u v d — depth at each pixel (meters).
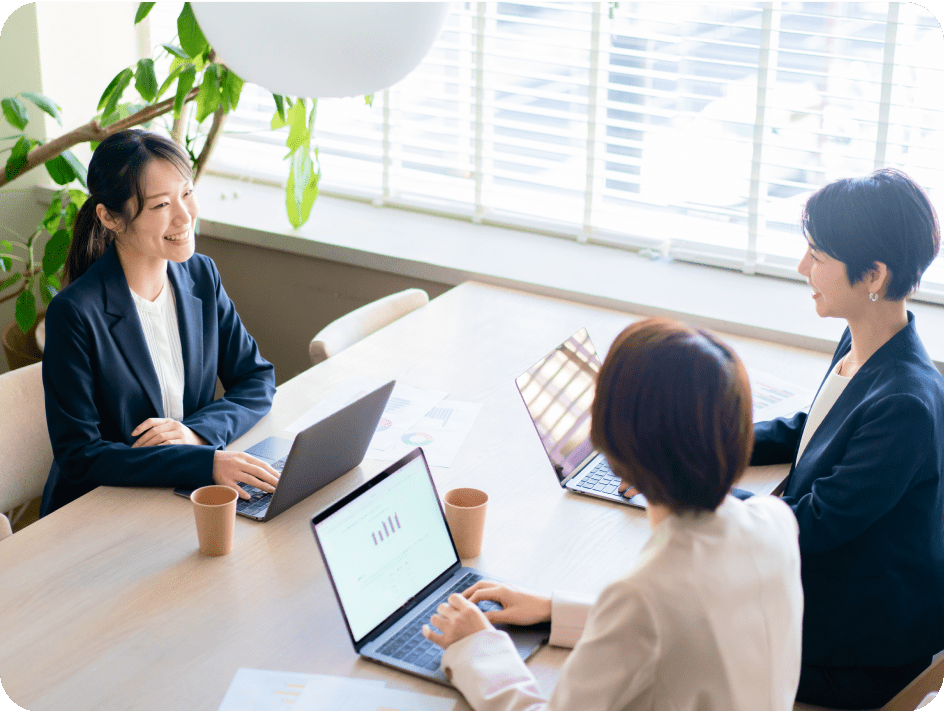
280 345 3.70
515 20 3.30
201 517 1.68
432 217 3.68
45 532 1.78
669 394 1.02
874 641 1.75
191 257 2.33
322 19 1.35
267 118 3.88
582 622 1.48
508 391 2.38
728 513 1.11
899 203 1.65
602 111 3.29
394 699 1.36
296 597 1.60
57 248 2.88
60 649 1.46
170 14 3.79
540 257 3.31
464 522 1.69
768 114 3.05
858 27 2.88
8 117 2.78
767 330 2.76
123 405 2.12
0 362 3.62
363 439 1.96
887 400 1.66
